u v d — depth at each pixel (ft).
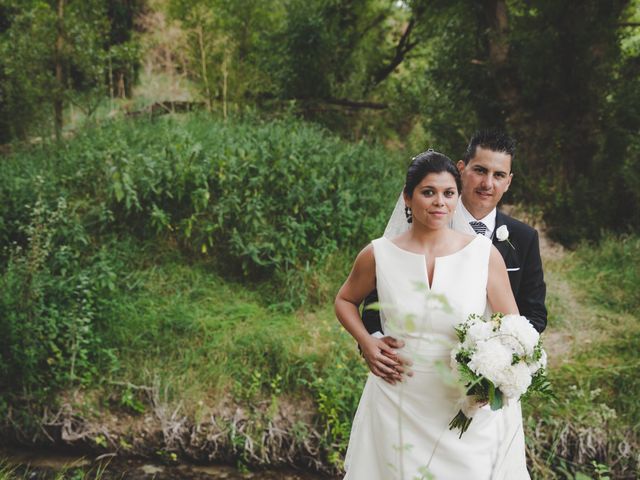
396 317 6.77
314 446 11.99
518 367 5.90
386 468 7.03
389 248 7.01
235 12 30.50
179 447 12.14
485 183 7.52
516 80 24.54
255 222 16.17
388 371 6.79
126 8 32.22
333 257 16.72
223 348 13.60
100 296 14.42
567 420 11.80
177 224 17.07
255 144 19.03
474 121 25.32
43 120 23.70
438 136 25.70
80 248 15.49
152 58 30.81
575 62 23.43
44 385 12.61
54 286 13.33
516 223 7.72
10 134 24.04
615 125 23.35
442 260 6.74
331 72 32.22
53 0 25.14
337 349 13.23
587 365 13.38
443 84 26.71
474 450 6.77
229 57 29.53
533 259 7.66
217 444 12.07
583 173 23.93
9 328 12.41
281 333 14.06
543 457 11.48
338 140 23.21
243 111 27.61
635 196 22.68
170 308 14.69
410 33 37.52
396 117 31.17
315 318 15.12
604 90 23.58
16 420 12.28
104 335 13.50
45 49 23.27
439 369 5.27
